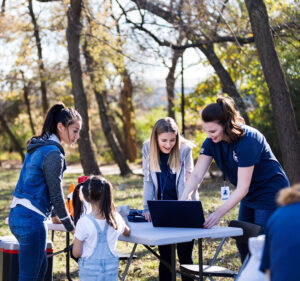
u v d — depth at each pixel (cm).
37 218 346
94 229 343
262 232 364
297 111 1317
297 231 172
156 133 418
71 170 2761
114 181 1769
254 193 379
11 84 2341
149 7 1220
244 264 335
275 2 1107
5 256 416
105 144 3572
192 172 401
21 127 3656
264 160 373
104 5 1463
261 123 1424
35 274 348
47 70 1984
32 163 348
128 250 689
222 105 359
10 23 1709
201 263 357
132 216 426
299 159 825
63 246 736
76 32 1509
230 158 374
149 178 432
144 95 2809
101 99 2088
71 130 361
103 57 1795
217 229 357
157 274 567
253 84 1486
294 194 184
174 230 359
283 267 169
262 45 826
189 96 1708
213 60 1310
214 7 1105
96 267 343
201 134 1642
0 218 1025
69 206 434
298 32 1086
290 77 1341
